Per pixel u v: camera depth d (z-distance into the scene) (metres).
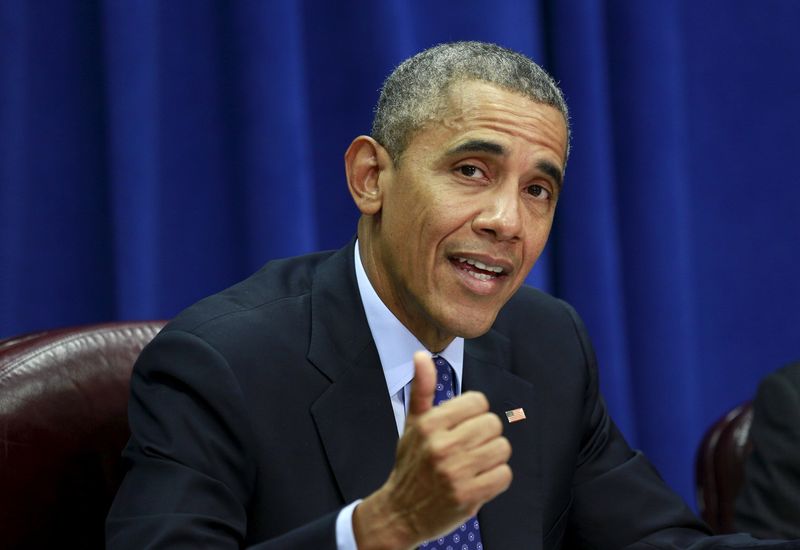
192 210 8.64
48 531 5.34
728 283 10.23
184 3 8.60
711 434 7.67
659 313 9.88
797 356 10.31
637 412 9.97
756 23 10.21
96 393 5.57
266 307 5.38
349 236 9.18
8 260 8.21
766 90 10.23
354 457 5.03
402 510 3.94
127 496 4.67
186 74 8.60
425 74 4.86
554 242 9.72
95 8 8.45
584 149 9.52
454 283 4.84
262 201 8.66
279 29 8.66
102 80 8.41
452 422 3.84
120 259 8.33
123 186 8.33
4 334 8.21
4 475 5.18
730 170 10.20
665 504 6.06
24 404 5.31
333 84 9.13
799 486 6.70
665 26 9.84
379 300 5.32
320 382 5.14
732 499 7.37
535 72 4.87
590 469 6.11
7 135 8.20
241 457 4.86
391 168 4.97
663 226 9.85
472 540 5.17
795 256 10.30
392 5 9.06
